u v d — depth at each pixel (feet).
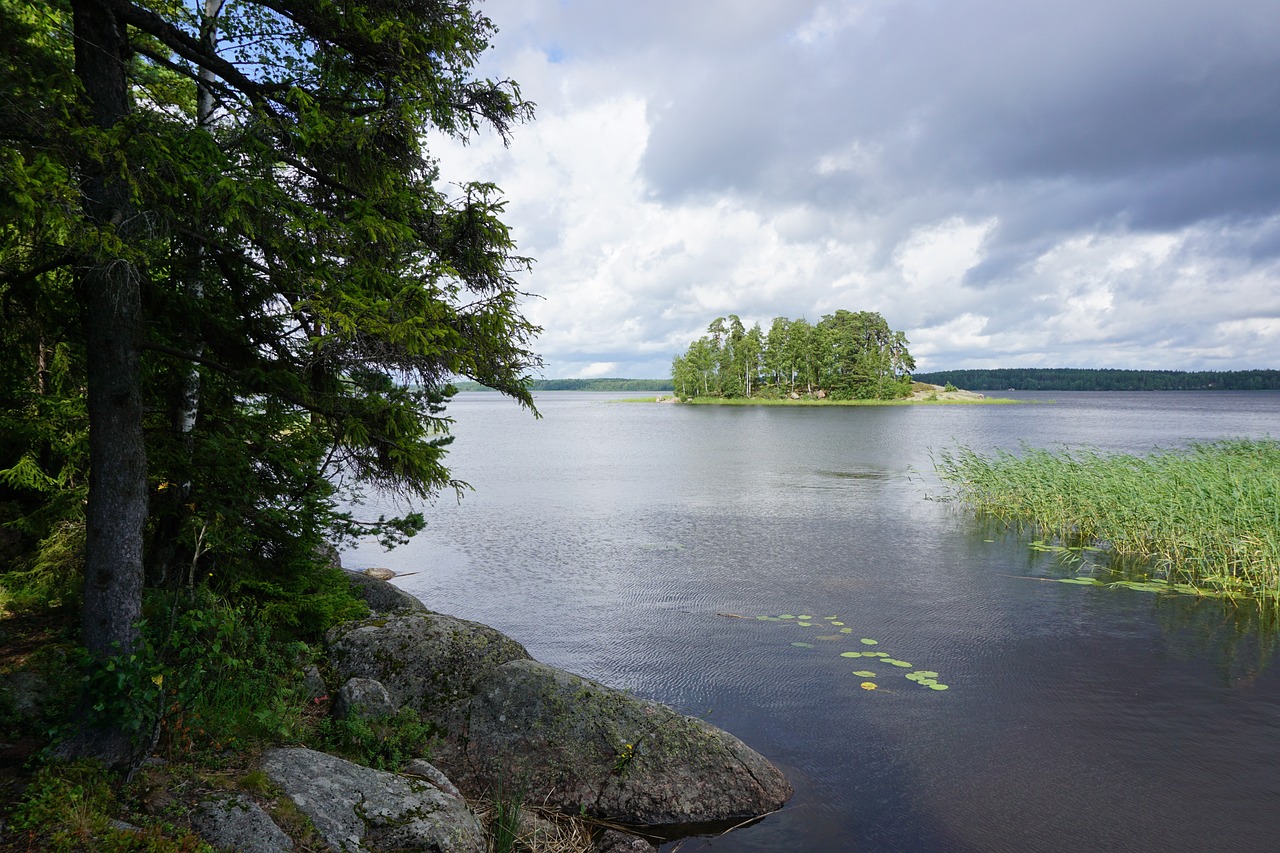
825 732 25.82
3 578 29.50
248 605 24.39
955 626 37.35
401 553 54.03
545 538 59.41
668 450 144.87
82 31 16.76
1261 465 62.08
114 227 15.03
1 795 14.30
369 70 19.99
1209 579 44.86
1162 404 479.82
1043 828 20.25
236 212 16.06
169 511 23.81
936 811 21.03
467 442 171.94
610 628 37.06
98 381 16.69
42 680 19.43
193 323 20.47
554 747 21.58
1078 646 34.50
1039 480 65.82
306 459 26.17
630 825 20.15
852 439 170.81
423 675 23.90
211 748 17.60
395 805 17.03
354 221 18.56
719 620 38.29
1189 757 24.14
